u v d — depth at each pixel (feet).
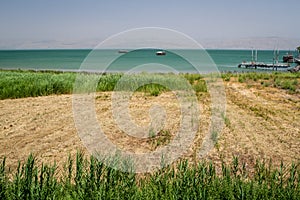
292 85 52.24
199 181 11.53
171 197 10.44
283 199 10.78
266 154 19.12
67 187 11.48
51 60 281.33
